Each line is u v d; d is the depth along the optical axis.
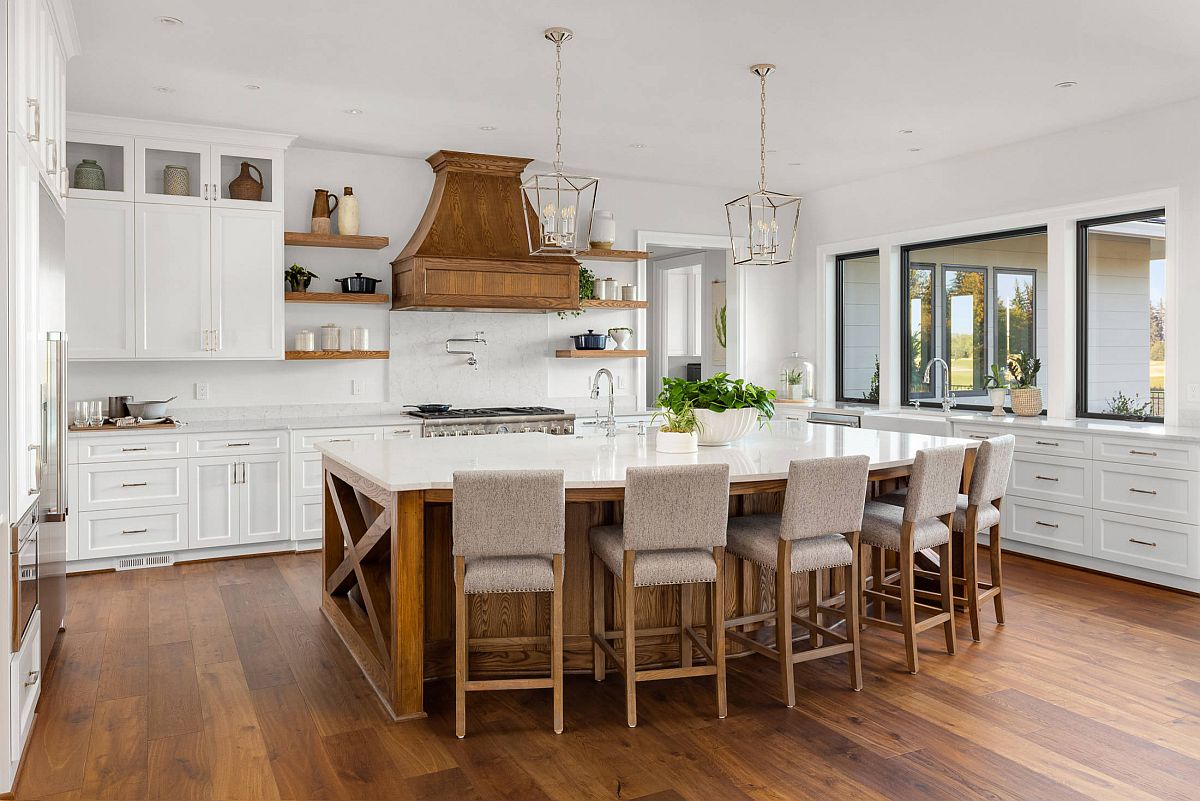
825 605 4.02
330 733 3.03
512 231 6.19
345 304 6.24
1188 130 4.98
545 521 2.97
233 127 5.48
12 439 2.71
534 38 3.97
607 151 6.13
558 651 3.04
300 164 6.06
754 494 3.89
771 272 7.84
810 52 4.16
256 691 3.40
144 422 5.37
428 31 3.89
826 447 4.04
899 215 6.86
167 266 5.41
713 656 3.21
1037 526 5.48
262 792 2.62
